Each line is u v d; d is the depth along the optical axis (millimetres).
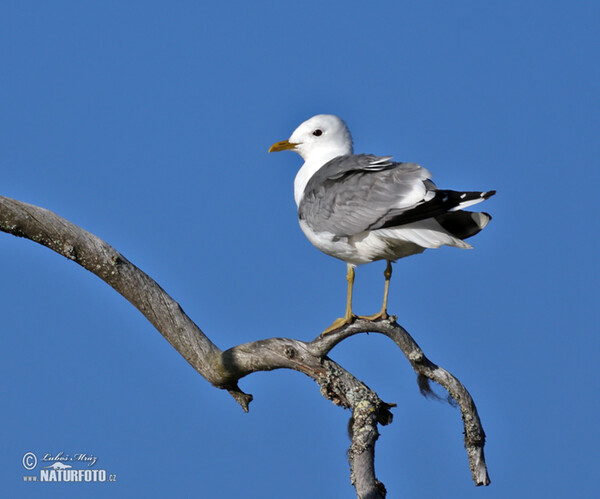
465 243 12016
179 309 13203
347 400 12523
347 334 12430
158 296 13102
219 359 13078
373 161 12906
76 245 12773
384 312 12844
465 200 11875
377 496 11773
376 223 12391
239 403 13703
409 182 12398
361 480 11836
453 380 12648
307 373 12633
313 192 13203
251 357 12820
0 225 12492
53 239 12695
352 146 14820
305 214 13211
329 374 12492
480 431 12914
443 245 12086
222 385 13383
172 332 13164
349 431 12523
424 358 12516
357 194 12648
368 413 12203
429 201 12039
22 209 12547
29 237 12688
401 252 12797
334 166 13211
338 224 12758
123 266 12945
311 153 14633
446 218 12602
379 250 12742
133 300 13078
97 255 12828
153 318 13141
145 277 13086
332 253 13203
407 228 12289
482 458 13016
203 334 13258
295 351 12523
